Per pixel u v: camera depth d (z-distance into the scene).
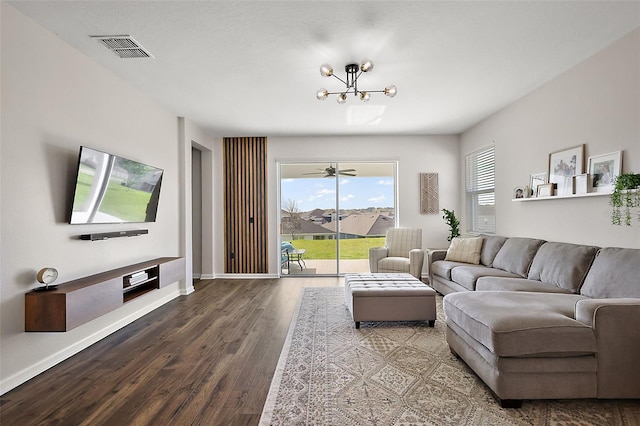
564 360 2.06
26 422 2.00
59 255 2.91
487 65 3.54
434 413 2.05
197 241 6.68
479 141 5.75
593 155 3.38
